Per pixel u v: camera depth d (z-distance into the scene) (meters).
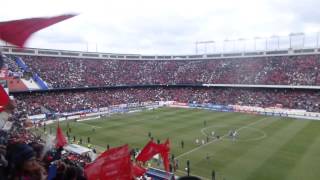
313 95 89.50
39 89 84.56
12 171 5.10
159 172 33.25
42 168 5.47
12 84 80.50
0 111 8.16
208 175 36.41
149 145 19.11
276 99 91.25
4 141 7.89
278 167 38.72
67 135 55.78
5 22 4.18
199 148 48.12
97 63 114.50
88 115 80.62
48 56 103.06
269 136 55.97
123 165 10.90
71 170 7.31
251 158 42.69
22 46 4.23
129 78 112.81
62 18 4.34
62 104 84.88
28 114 71.38
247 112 85.75
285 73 98.12
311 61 99.06
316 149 46.75
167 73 120.12
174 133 58.94
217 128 63.28
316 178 34.72
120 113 84.44
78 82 97.50
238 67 111.44
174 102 102.44
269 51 108.75
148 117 77.94
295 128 63.34
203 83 108.88
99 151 46.47
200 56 124.31
